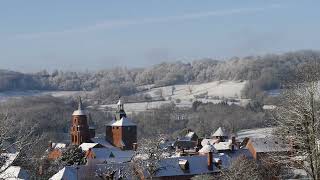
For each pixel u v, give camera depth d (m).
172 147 159.12
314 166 38.03
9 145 37.25
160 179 104.19
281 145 48.53
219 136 183.25
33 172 84.62
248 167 81.19
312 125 37.91
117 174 98.88
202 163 112.06
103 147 163.62
